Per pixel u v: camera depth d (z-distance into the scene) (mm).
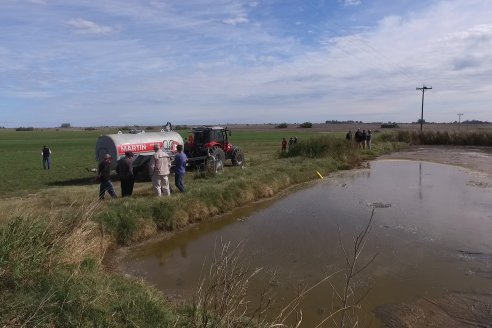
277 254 9016
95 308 4965
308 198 15250
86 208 9531
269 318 5945
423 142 46562
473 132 44969
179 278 7922
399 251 9008
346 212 12805
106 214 10336
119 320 4934
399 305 6480
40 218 7215
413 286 7184
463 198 14734
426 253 8852
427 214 12352
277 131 102125
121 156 17984
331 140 27578
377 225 11195
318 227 11164
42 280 5410
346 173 22266
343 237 10164
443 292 6934
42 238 6293
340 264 8305
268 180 16750
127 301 5441
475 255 8688
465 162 26688
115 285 6191
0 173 23891
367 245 9461
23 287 5180
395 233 10375
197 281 7734
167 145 19938
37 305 4723
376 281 7414
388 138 46375
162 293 6867
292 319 5992
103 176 13172
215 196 13406
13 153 42188
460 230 10562
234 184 14852
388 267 8070
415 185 17859
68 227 7652
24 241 5859
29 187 18250
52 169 26078
